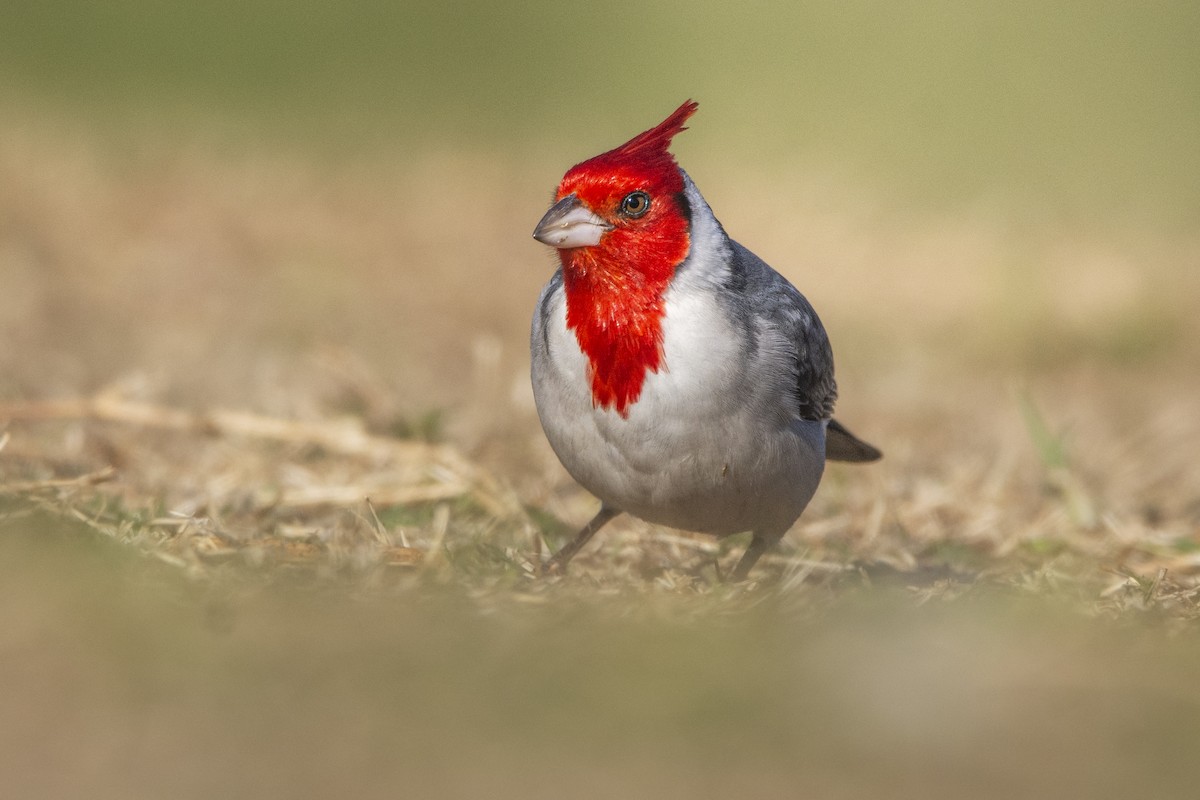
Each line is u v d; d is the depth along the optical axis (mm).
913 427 20422
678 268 11234
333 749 7238
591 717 7805
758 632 9578
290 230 29172
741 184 33156
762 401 11359
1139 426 20984
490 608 10008
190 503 13688
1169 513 16328
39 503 11695
